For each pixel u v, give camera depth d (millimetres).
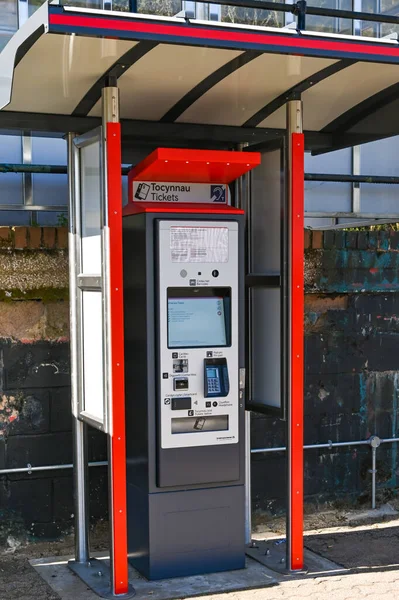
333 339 5441
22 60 3512
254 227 4641
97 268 4082
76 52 3434
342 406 5480
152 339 4184
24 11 4859
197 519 4301
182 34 3303
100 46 3365
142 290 4215
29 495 4723
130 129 4578
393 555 4707
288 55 3564
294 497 4340
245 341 4695
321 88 4227
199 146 4777
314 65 3777
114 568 3996
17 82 3795
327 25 4430
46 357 4746
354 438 5523
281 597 4008
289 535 4359
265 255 4535
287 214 4195
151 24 3246
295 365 4246
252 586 4141
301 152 4180
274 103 4348
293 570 4367
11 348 4680
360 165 5887
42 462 4754
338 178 5523
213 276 4262
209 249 4254
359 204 5902
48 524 4766
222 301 4348
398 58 3668
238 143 4820
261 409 4539
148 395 4184
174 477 4211
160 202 4340
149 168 4098
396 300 5621
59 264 4742
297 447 4309
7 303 4668
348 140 4891
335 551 4773
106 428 3941
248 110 4488
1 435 4668
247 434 4824
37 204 5082
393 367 5633
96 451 4875
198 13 4312
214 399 4277
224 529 4363
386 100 4398
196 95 4191
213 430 4305
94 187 4098
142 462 4277
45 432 4754
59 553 4734
